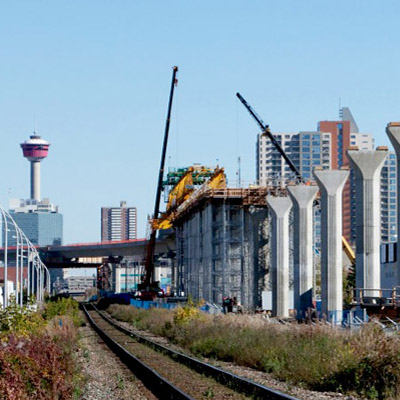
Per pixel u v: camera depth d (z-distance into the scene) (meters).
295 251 152.75
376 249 121.88
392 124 117.56
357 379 50.81
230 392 51.53
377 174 122.44
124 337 123.62
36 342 56.41
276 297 167.00
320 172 135.25
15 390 38.94
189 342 97.69
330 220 134.62
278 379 59.03
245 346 75.25
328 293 133.88
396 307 98.81
